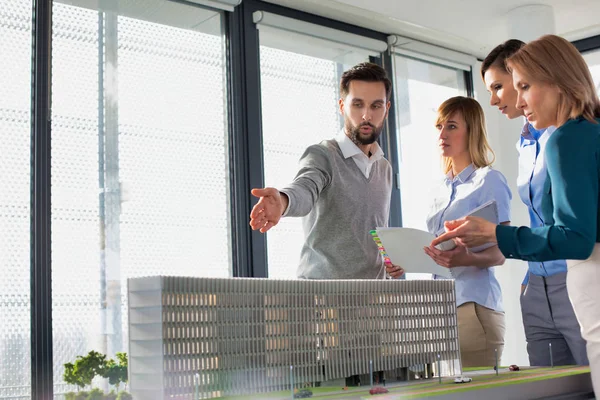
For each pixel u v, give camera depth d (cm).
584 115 152
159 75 319
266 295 134
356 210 227
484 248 252
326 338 143
